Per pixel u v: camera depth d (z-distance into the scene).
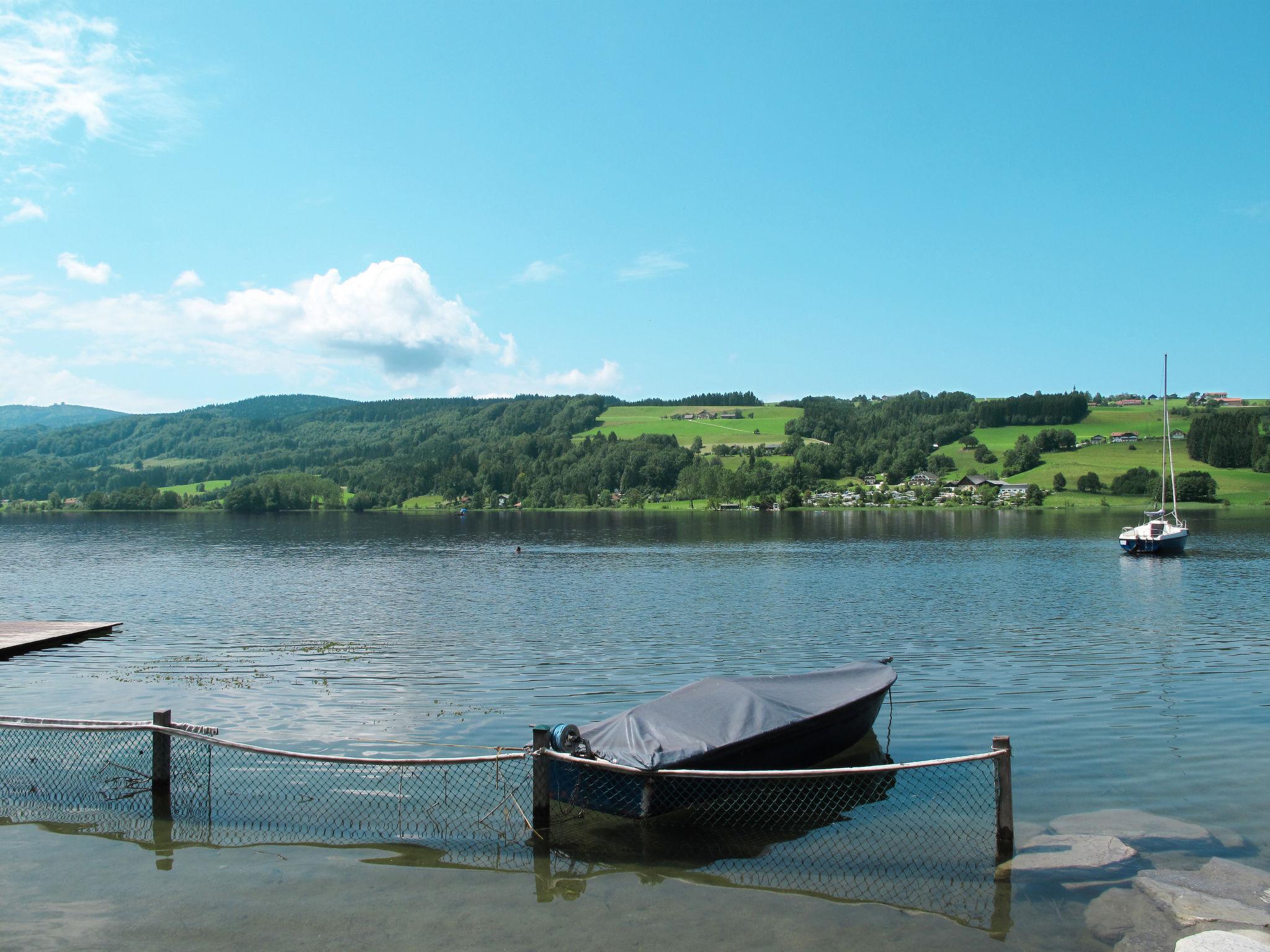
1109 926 12.03
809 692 19.06
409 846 14.84
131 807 16.36
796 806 16.62
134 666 30.30
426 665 30.39
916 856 14.42
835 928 12.25
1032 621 39.84
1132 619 40.19
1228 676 27.64
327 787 17.41
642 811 15.05
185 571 70.00
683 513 199.12
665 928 12.26
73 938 11.88
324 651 33.28
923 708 23.72
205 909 12.73
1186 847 14.43
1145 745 20.14
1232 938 11.15
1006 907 12.77
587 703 24.72
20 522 174.50
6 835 15.21
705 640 35.50
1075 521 139.62
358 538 118.12
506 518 183.12
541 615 43.16
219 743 15.54
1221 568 64.31
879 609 44.34
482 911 12.73
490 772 18.34
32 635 35.00
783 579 60.16
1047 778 17.97
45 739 20.61
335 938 11.96
